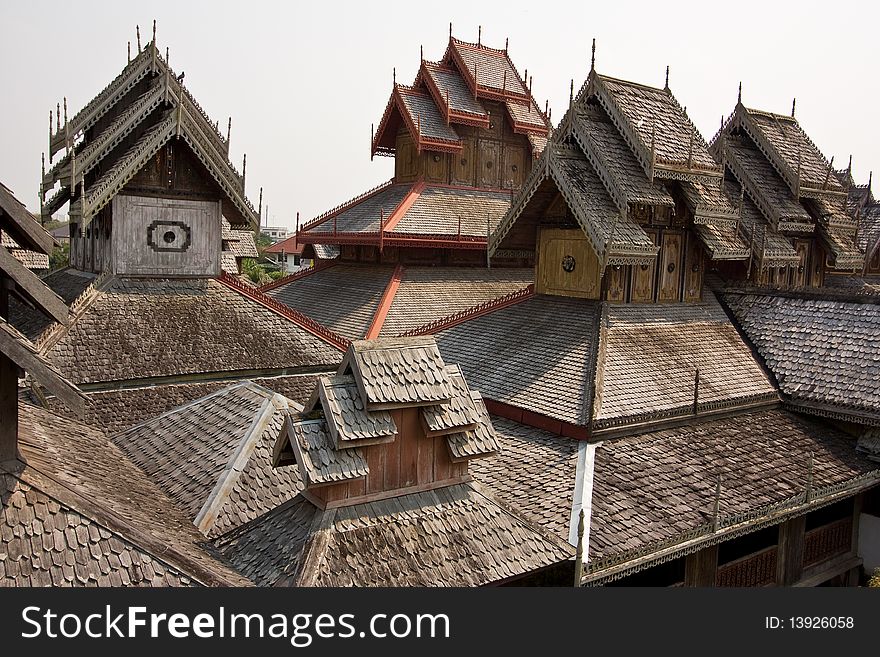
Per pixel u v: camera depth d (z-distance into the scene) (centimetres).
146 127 2088
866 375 1962
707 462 1680
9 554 770
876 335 2056
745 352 2184
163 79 2044
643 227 2112
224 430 1334
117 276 2019
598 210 1950
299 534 1002
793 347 2170
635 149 2019
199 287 2133
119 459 1323
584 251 2105
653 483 1540
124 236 2023
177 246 2117
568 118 2083
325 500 1015
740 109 2788
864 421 1870
